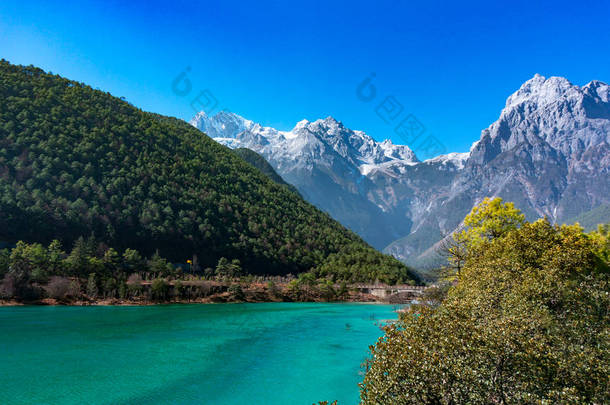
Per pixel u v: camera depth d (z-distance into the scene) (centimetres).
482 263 3406
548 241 3416
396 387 1434
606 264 3266
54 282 8638
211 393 3153
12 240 11338
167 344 4888
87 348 4481
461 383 1337
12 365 3697
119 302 9094
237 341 5256
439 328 1684
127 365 3856
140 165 18825
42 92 19300
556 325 1964
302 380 3528
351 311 9850
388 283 17012
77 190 14725
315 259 19400
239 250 17375
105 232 13812
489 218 5025
